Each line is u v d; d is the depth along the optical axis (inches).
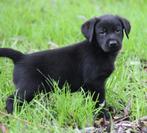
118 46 351.9
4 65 405.1
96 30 355.6
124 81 388.5
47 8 586.9
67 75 354.9
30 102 345.1
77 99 343.6
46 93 353.4
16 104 337.7
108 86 378.3
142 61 443.5
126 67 420.2
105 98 364.8
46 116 336.5
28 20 548.1
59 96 343.9
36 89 348.5
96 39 355.9
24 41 483.8
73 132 311.7
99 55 353.7
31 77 347.6
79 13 560.7
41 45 474.9
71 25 516.7
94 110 342.0
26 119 328.8
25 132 304.8
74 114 335.3
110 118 336.2
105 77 357.4
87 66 353.4
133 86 386.0
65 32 501.4
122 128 325.4
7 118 332.2
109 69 356.5
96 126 337.1
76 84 357.4
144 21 524.4
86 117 334.3
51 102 352.5
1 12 551.2
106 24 352.8
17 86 347.6
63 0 612.1
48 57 354.6
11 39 483.2
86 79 353.7
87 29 356.5
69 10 578.9
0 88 371.6
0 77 384.2
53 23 525.0
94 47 355.6
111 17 357.4
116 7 597.0
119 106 363.9
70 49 359.3
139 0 632.4
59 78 354.3
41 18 553.6
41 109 339.3
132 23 515.5
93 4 622.5
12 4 593.6
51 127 314.5
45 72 351.9
